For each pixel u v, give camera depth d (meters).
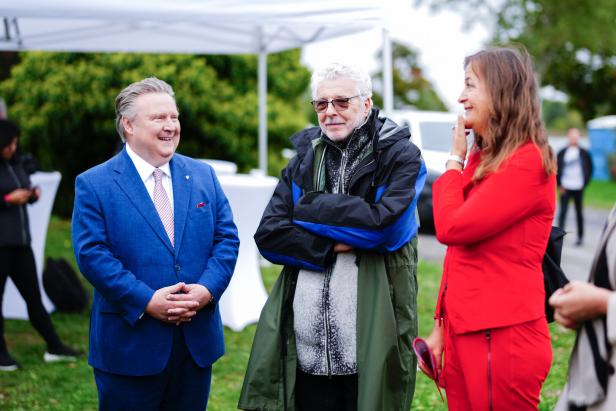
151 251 2.49
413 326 2.57
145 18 4.20
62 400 4.00
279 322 2.57
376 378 2.41
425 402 3.95
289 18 4.42
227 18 4.30
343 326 2.52
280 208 2.64
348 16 4.55
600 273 1.79
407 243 2.59
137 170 2.55
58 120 10.30
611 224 1.79
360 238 2.45
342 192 2.59
